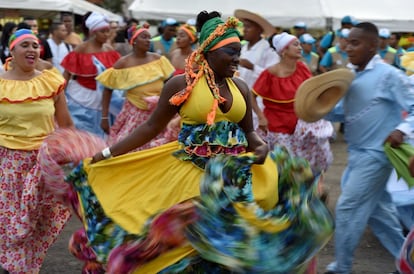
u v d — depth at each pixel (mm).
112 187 4949
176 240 4496
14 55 6117
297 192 4656
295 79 8438
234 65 4730
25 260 6207
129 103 9289
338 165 12633
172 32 14281
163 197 4766
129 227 4773
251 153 4680
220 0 18141
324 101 6004
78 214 5133
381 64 5977
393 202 6602
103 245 4840
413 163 5207
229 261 4414
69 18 14328
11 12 19797
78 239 5102
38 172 6027
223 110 4738
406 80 5781
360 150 6051
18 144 6109
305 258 4602
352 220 6066
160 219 4488
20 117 6070
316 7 18016
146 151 4898
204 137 4723
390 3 18531
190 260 4539
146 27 9422
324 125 8516
